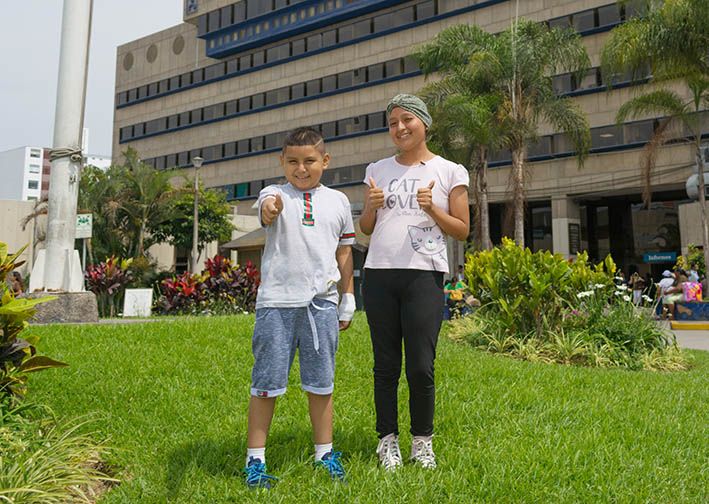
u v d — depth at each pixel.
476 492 2.62
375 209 3.06
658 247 32.03
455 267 28.94
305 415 3.79
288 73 42.53
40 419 3.61
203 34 46.91
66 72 9.17
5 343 3.51
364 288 3.13
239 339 6.35
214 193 33.94
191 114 48.19
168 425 3.57
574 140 22.83
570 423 3.79
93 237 27.31
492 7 33.62
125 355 5.35
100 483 2.85
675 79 19.77
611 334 8.02
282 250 2.83
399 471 2.80
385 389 3.05
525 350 7.65
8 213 29.08
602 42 29.97
